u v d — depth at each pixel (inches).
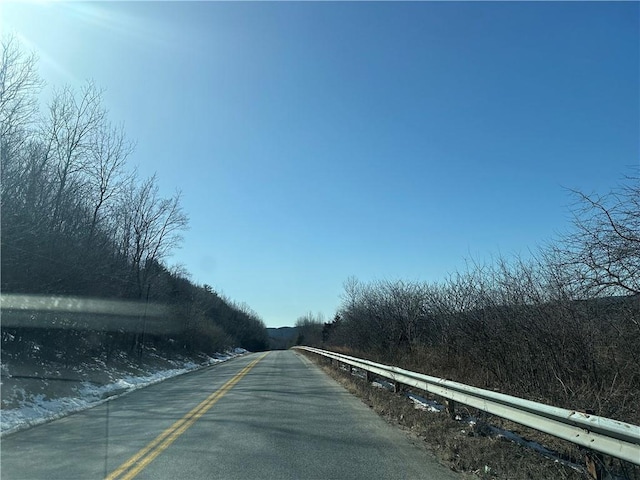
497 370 476.7
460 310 588.1
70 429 392.8
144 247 1316.4
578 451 258.2
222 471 263.3
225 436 356.2
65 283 746.2
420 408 449.4
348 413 461.1
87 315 840.3
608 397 306.0
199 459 288.7
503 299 479.5
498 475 253.0
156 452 305.6
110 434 368.5
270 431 374.6
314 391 649.0
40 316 685.3
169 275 1784.0
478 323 525.0
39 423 419.2
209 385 759.7
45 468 269.9
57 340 754.2
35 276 668.1
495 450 288.8
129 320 1149.1
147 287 1346.0
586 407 303.9
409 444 329.7
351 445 326.6
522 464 260.4
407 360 792.3
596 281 343.6
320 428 386.9
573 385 353.4
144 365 1144.2
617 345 353.4
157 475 255.4
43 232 684.7
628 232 323.3
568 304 382.3
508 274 514.3
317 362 1365.7
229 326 3649.1
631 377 327.6
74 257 777.6
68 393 585.9
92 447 323.0
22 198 660.7
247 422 414.0
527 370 425.7
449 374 556.4
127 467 270.5
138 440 343.9
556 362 382.9
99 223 989.8
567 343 375.9
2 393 485.7
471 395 349.4
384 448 318.3
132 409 504.1
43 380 592.1
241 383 778.2
